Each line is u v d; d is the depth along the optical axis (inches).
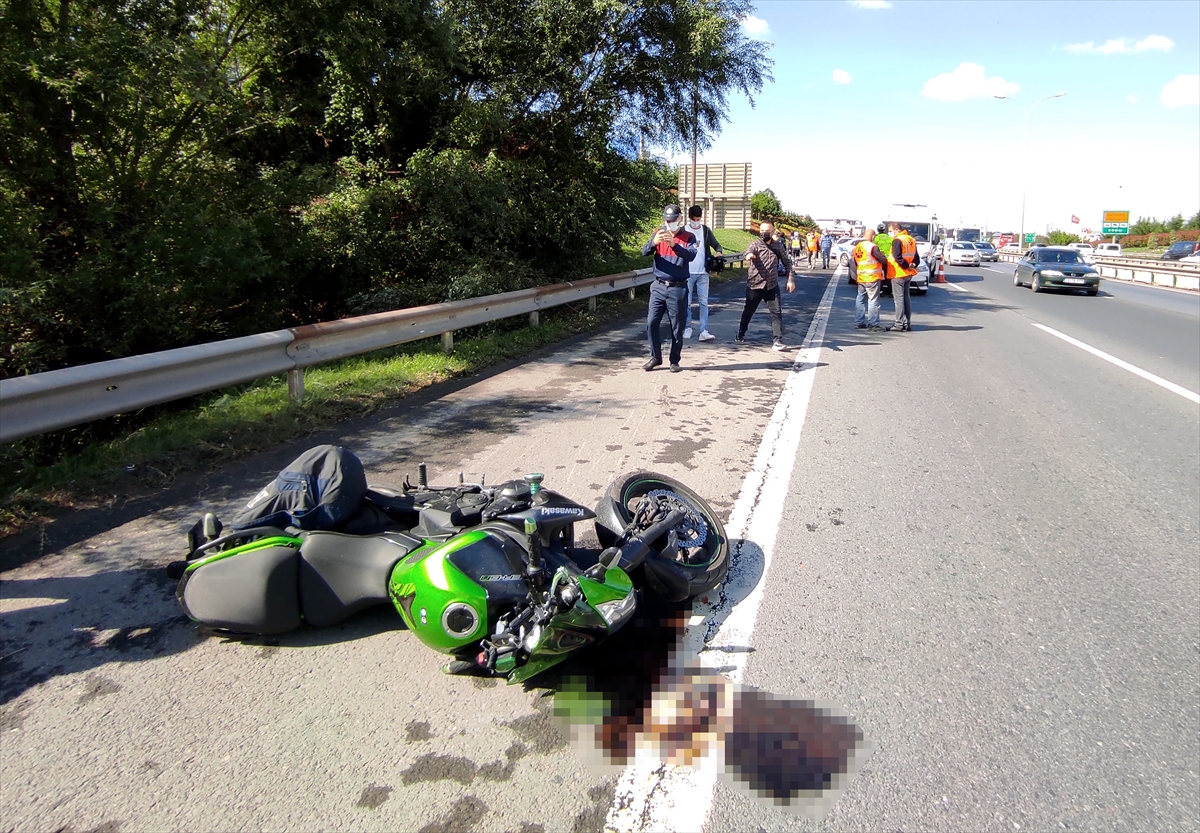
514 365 401.4
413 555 136.7
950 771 114.0
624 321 588.7
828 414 310.2
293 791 108.0
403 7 418.6
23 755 114.4
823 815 105.3
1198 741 121.0
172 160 394.0
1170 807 107.3
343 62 430.9
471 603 124.9
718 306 713.6
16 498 193.5
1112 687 134.5
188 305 381.4
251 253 384.2
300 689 130.9
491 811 104.9
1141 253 2642.7
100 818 103.2
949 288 1023.0
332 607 142.1
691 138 683.4
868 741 120.0
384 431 271.7
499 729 121.6
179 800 106.2
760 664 139.2
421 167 493.7
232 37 409.4
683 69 598.9
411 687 132.0
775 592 165.0
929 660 141.3
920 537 194.7
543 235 596.1
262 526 145.6
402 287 494.9
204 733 119.6
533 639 120.6
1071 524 205.2
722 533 172.4
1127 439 287.4
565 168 613.9
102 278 340.8
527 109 584.7
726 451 257.0
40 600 154.9
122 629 146.6
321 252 474.6
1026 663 141.1
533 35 551.2
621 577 137.3
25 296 307.4
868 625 152.6
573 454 248.8
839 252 1524.4
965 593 166.4
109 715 123.3
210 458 232.1
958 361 443.2
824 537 193.2
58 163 342.3
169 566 146.5
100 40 317.7
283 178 424.8
